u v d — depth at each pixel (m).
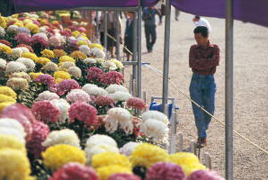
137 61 10.22
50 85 6.57
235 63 20.41
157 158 3.98
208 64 9.62
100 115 5.39
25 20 12.09
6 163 3.08
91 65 8.88
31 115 4.14
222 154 9.51
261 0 5.10
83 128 4.95
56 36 10.19
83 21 18.80
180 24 35.72
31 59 8.09
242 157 9.41
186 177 3.76
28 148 4.05
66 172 3.20
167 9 7.86
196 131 10.91
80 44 10.50
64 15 17.45
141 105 5.88
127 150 4.32
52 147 3.73
